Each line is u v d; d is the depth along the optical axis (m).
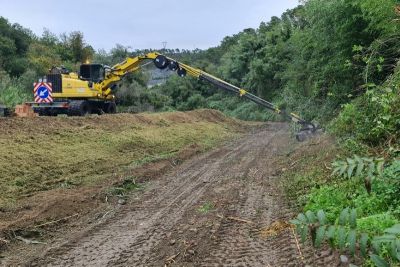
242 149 18.22
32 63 37.47
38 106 19.78
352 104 9.57
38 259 5.95
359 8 11.12
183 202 9.01
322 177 8.63
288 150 15.72
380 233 4.28
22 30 43.69
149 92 41.19
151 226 7.29
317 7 12.55
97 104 21.91
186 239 6.36
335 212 6.05
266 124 34.00
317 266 4.83
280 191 9.28
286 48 27.92
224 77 48.84
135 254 5.95
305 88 16.89
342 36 12.16
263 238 6.19
